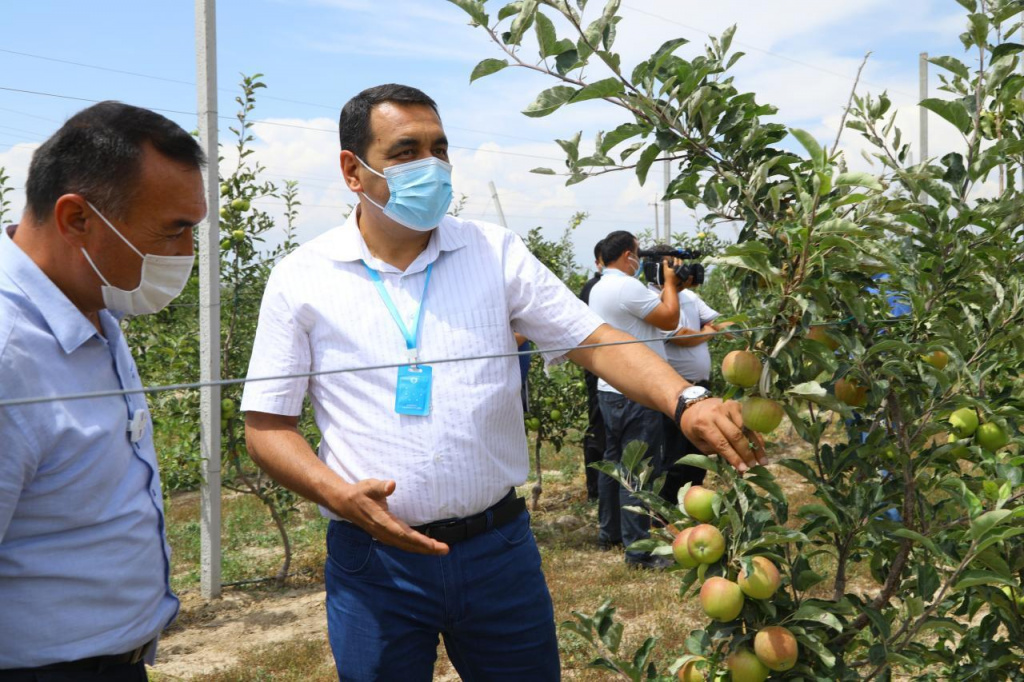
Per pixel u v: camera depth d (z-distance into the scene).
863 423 1.97
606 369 2.05
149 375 6.12
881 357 1.86
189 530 6.77
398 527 1.81
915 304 1.96
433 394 1.98
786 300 1.70
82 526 1.49
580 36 1.71
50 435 1.40
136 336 6.10
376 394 1.99
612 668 2.02
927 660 1.98
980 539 1.71
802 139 1.57
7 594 1.44
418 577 2.00
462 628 2.08
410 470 1.97
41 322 1.42
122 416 1.58
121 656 1.60
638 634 4.34
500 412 2.06
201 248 5.03
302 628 4.79
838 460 1.91
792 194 1.84
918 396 1.95
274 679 4.06
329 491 1.87
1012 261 2.07
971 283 2.08
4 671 1.45
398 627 2.03
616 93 1.79
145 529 1.63
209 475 5.23
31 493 1.42
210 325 5.12
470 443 2.00
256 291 6.19
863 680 1.81
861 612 1.89
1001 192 2.18
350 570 2.04
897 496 1.96
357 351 2.00
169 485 5.74
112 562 1.54
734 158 1.89
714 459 1.82
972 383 1.83
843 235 1.58
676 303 4.96
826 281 1.73
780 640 1.63
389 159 1.96
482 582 2.04
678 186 1.94
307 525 6.89
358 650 2.04
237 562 5.86
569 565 5.57
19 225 1.51
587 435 6.95
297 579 5.66
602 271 5.72
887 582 1.95
